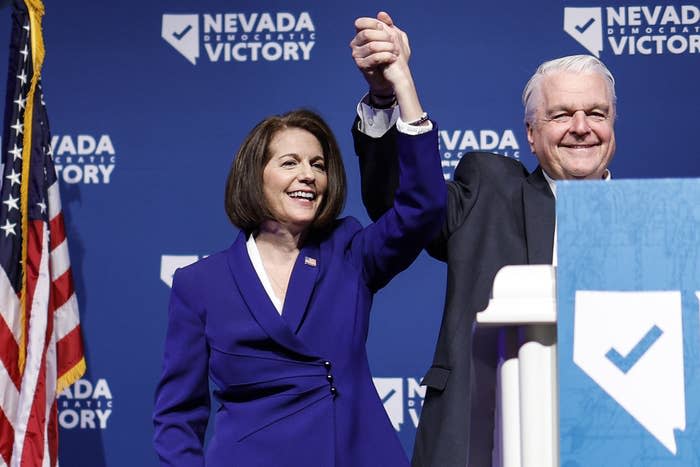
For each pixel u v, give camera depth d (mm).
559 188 991
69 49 5082
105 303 4969
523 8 5023
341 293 2797
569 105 3203
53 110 5051
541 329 1016
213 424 4859
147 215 4996
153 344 4961
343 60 5047
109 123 5043
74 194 5016
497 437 1118
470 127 4988
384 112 2936
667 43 4980
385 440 2707
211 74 5059
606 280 975
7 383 4484
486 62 5008
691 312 963
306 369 2695
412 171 2691
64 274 4734
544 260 3031
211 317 2797
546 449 1008
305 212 2822
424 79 5008
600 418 960
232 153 5020
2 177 4824
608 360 966
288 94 5039
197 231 4988
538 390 1012
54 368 4621
